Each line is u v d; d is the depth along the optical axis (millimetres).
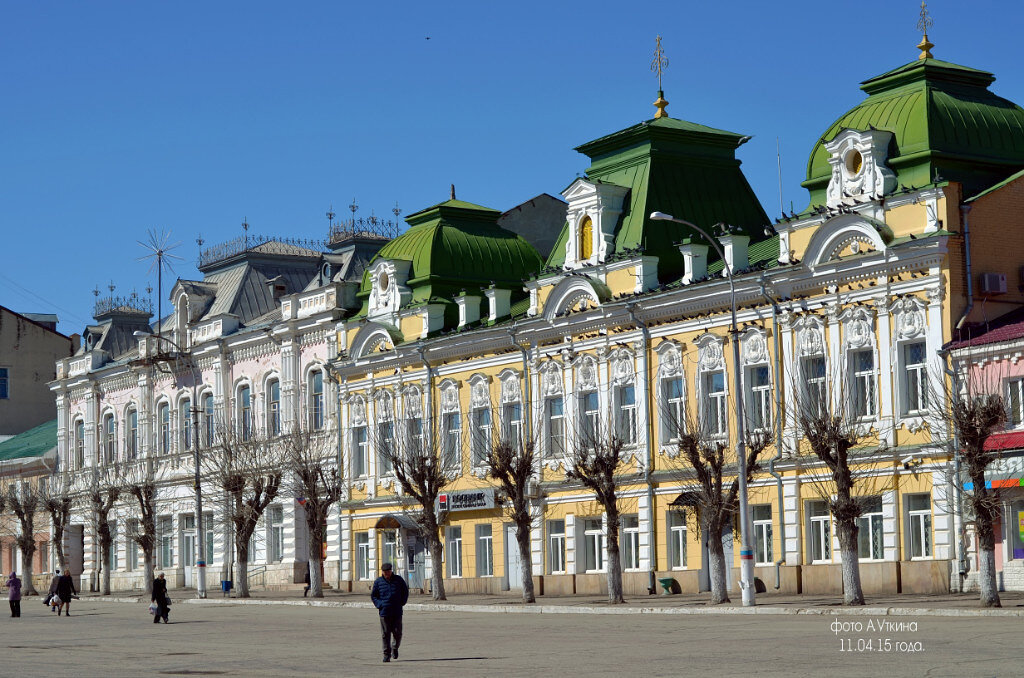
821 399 43594
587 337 57375
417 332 66375
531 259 69000
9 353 110125
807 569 48500
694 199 58688
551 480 59000
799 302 49125
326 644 36812
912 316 45812
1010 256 46438
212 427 81875
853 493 46938
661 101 60344
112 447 93062
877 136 47375
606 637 35281
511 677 26047
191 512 83562
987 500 38688
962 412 39750
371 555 69312
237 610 58531
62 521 86312
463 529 63594
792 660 27109
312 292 74125
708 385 52688
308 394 74125
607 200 57938
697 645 31609
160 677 28188
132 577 89500
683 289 52719
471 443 62750
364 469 69812
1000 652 26875
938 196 45281
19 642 41656
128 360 90000
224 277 86125
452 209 69062
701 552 52531
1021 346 42531
